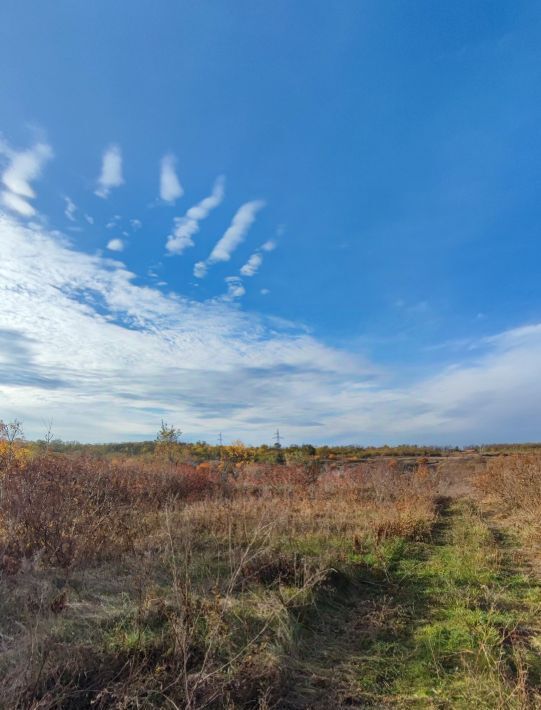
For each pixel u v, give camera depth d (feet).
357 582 20.54
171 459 62.64
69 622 13.07
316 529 28.71
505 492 44.11
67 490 23.40
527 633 15.08
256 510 29.76
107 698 10.04
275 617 14.80
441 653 13.79
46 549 18.02
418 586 20.36
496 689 11.27
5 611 13.43
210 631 12.77
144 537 22.54
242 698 10.93
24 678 9.69
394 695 11.81
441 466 85.25
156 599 14.57
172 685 10.73
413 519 31.78
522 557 24.99
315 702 11.39
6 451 24.35
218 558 20.33
